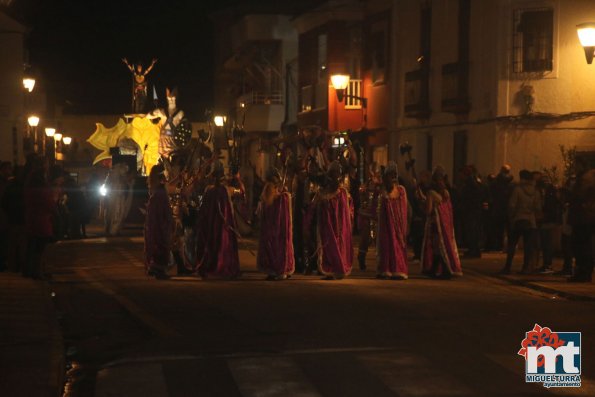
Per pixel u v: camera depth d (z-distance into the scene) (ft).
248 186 98.53
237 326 36.01
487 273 56.65
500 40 78.13
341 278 52.90
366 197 59.67
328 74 113.60
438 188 54.24
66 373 29.09
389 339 33.24
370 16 107.14
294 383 26.78
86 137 214.69
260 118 148.05
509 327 36.04
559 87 76.02
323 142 59.72
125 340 33.83
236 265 52.65
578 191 51.11
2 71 103.19
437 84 91.35
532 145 77.20
